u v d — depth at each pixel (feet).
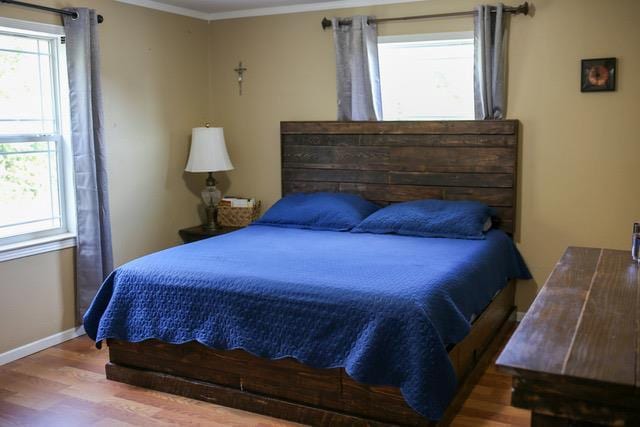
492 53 13.93
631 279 8.12
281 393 10.06
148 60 15.42
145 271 10.87
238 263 10.99
